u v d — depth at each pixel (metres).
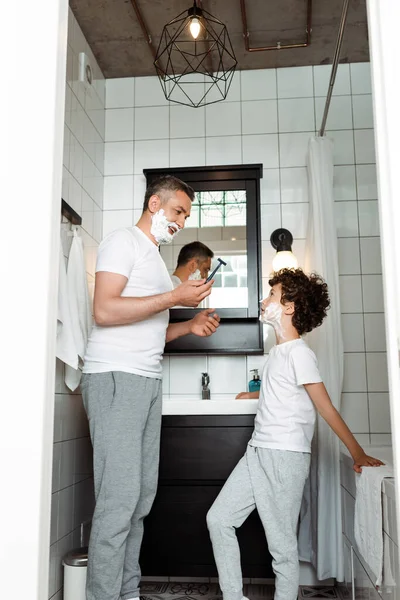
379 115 1.07
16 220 1.04
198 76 2.95
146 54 2.78
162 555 2.18
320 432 2.23
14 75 1.08
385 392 2.61
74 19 2.47
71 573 1.96
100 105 2.88
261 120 2.89
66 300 2.01
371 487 1.58
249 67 2.92
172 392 2.69
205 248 2.73
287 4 2.40
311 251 2.50
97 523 1.67
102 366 1.75
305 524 2.34
